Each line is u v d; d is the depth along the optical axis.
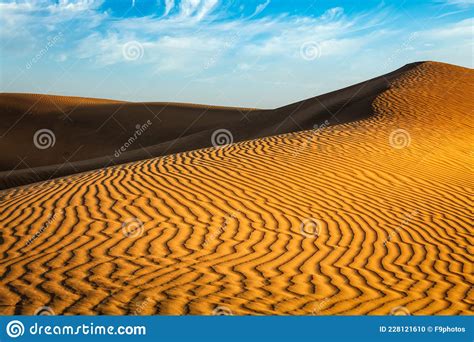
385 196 11.12
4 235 7.96
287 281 6.80
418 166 14.06
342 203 10.37
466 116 22.77
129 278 6.60
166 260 7.21
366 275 7.16
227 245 7.88
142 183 10.99
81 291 6.20
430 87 29.09
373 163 13.80
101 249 7.48
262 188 10.93
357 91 37.22
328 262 7.51
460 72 33.06
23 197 10.09
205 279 6.70
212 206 9.60
